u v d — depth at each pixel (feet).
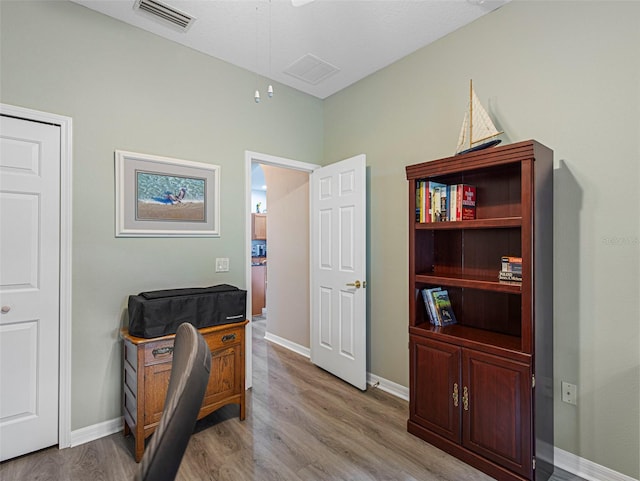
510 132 6.82
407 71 8.80
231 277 9.14
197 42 8.19
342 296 9.87
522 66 6.65
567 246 6.06
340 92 10.80
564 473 6.01
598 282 5.76
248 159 9.48
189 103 8.41
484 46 7.23
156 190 7.84
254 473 5.98
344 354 9.82
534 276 5.55
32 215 6.46
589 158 5.84
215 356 7.34
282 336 13.21
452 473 5.98
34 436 6.48
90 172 7.00
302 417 7.86
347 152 10.56
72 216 6.79
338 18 7.29
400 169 9.00
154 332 6.53
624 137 5.51
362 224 9.27
